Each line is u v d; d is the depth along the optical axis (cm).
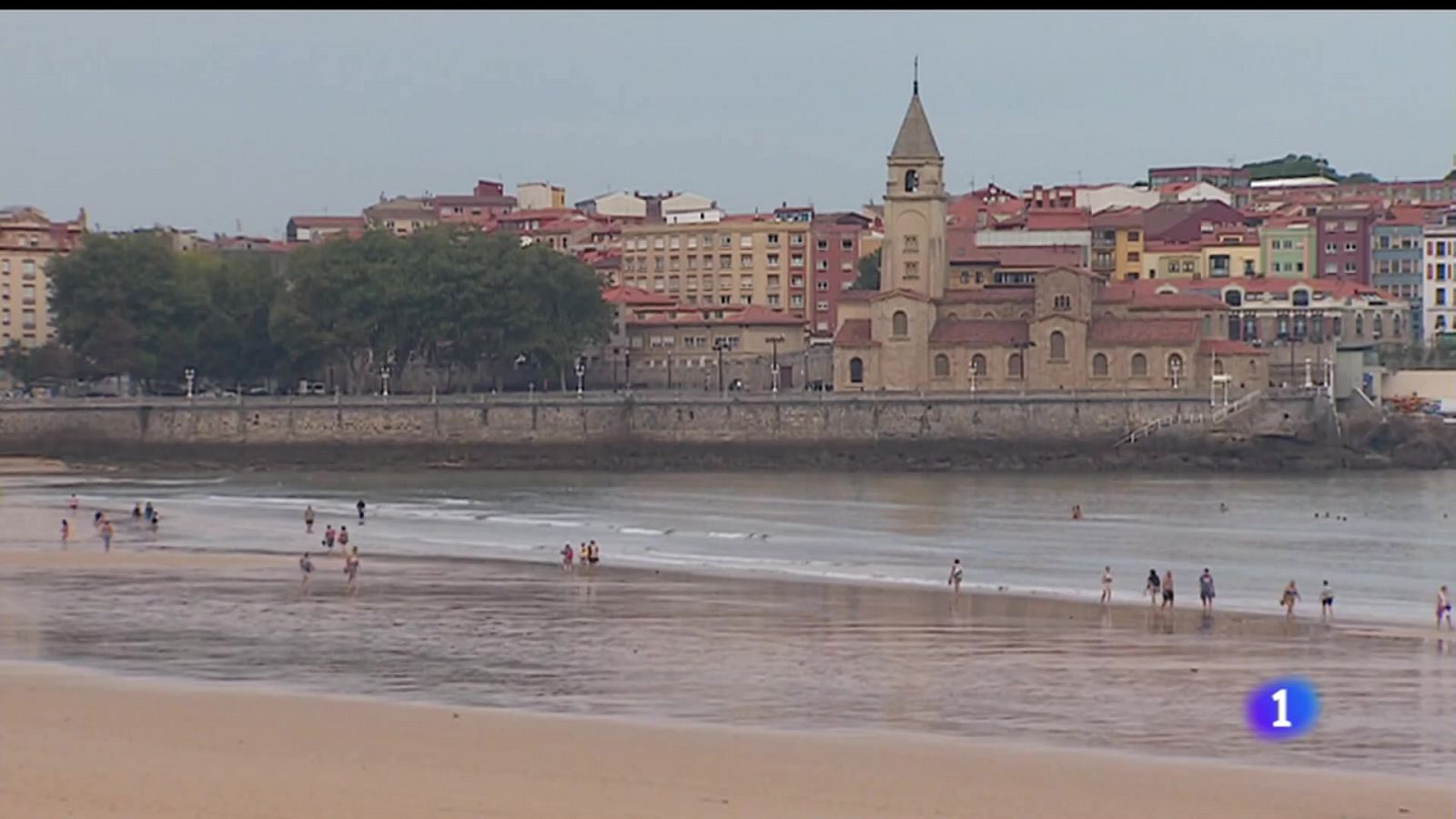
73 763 6675
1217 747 7531
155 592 12031
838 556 14525
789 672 9231
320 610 11319
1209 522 17262
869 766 7019
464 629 10581
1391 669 9362
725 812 6272
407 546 15125
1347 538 15950
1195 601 12050
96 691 8319
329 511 18250
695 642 10162
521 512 18312
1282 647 10081
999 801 6531
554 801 6334
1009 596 12175
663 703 8381
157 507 18650
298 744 7175
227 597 11856
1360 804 6575
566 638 10269
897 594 12225
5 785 6288
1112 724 7969
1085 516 17912
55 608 11312
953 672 9231
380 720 7744
